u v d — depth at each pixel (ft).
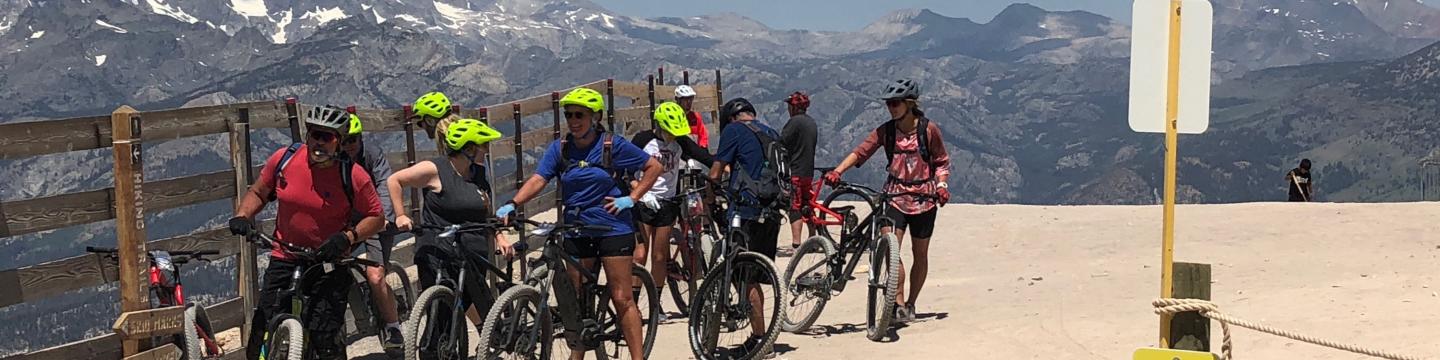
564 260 24.53
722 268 27.68
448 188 25.20
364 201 22.08
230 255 27.37
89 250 22.21
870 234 30.60
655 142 33.47
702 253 37.04
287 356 21.44
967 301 35.99
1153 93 16.55
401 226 23.80
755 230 29.12
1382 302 28.60
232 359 27.25
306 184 21.97
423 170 25.05
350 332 33.14
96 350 21.97
